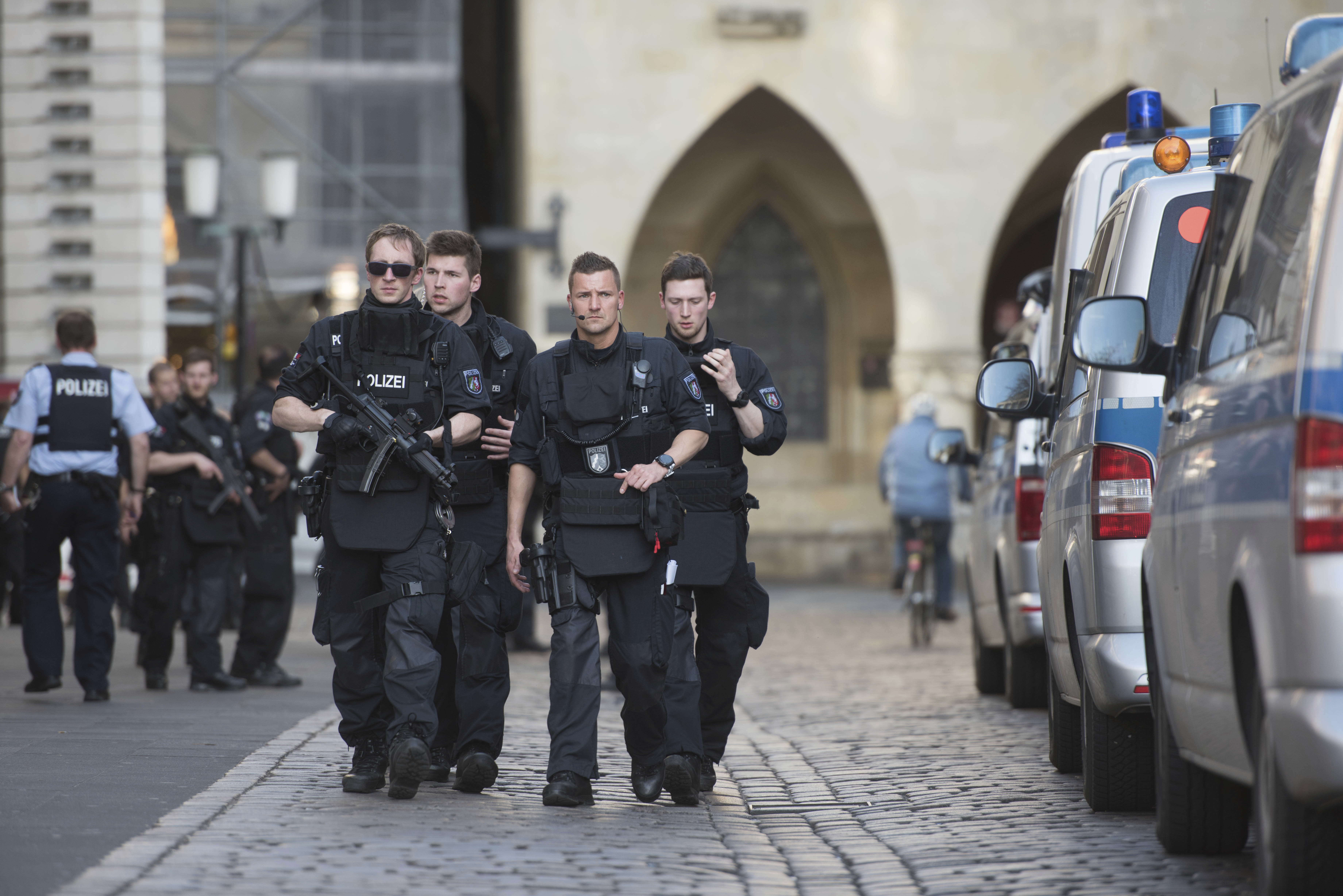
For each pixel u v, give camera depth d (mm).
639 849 20438
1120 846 21234
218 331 80438
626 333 23500
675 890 18250
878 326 95000
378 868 18734
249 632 39312
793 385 95750
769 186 94375
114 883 17453
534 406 23297
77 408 35094
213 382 38812
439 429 23406
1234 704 16625
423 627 23109
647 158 84375
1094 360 20406
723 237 95250
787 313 95562
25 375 35188
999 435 39219
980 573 40656
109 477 35406
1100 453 22703
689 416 23281
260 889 17516
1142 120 31500
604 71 84312
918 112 84312
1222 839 20250
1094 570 22531
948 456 43281
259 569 39156
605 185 84312
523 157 85875
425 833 20859
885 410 95062
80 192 77812
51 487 34938
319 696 37062
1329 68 16188
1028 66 84062
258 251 79812
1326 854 15250
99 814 21516
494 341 25594
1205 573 17375
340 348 23641
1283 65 18609
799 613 70500
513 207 93188
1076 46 83812
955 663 49469
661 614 23078
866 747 32062
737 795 26516
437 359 23594
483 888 17891
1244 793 20234
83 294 77750
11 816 21266
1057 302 31094
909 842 22188
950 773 28328
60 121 77812
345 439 22844
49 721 31469
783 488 94750
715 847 20891
